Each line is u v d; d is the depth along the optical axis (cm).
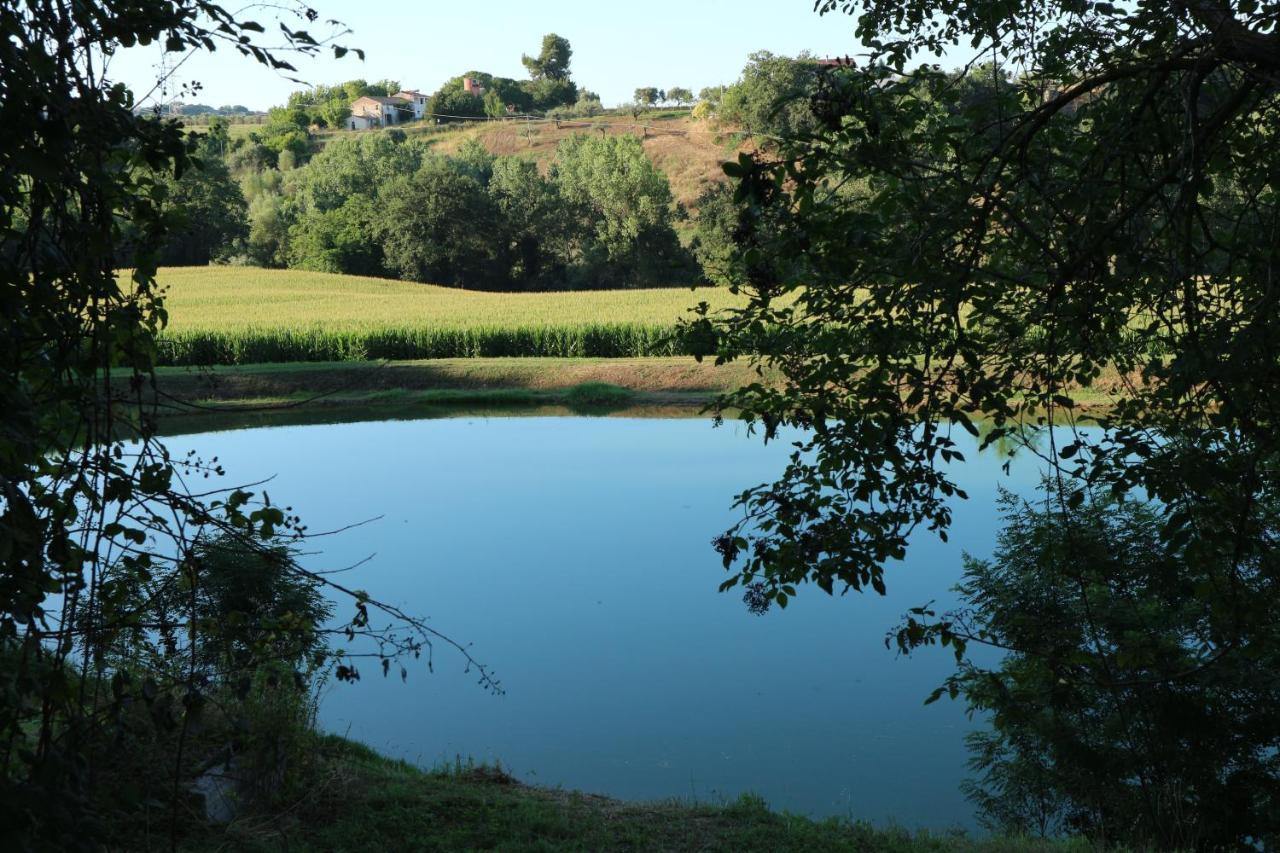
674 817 851
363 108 17300
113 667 429
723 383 4103
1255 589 531
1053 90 582
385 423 3656
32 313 304
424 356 4912
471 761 1000
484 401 4134
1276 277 432
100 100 294
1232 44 396
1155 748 816
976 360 488
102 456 329
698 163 12456
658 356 4506
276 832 703
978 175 462
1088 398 2116
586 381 4284
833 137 473
